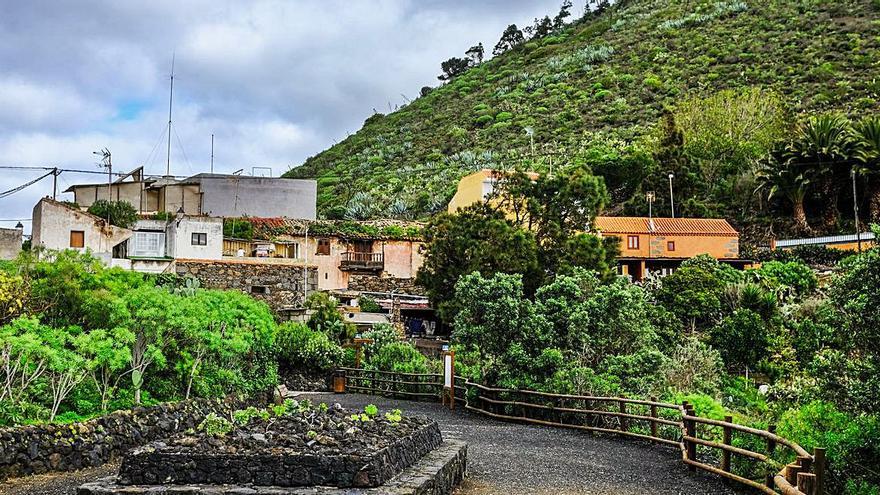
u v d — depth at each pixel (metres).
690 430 15.86
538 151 94.19
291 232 48.16
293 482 10.81
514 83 133.38
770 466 13.11
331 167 121.31
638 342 25.69
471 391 26.23
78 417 15.30
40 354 14.67
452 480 13.57
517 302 25.83
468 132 113.69
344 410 14.02
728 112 80.75
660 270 54.75
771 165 64.88
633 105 104.62
